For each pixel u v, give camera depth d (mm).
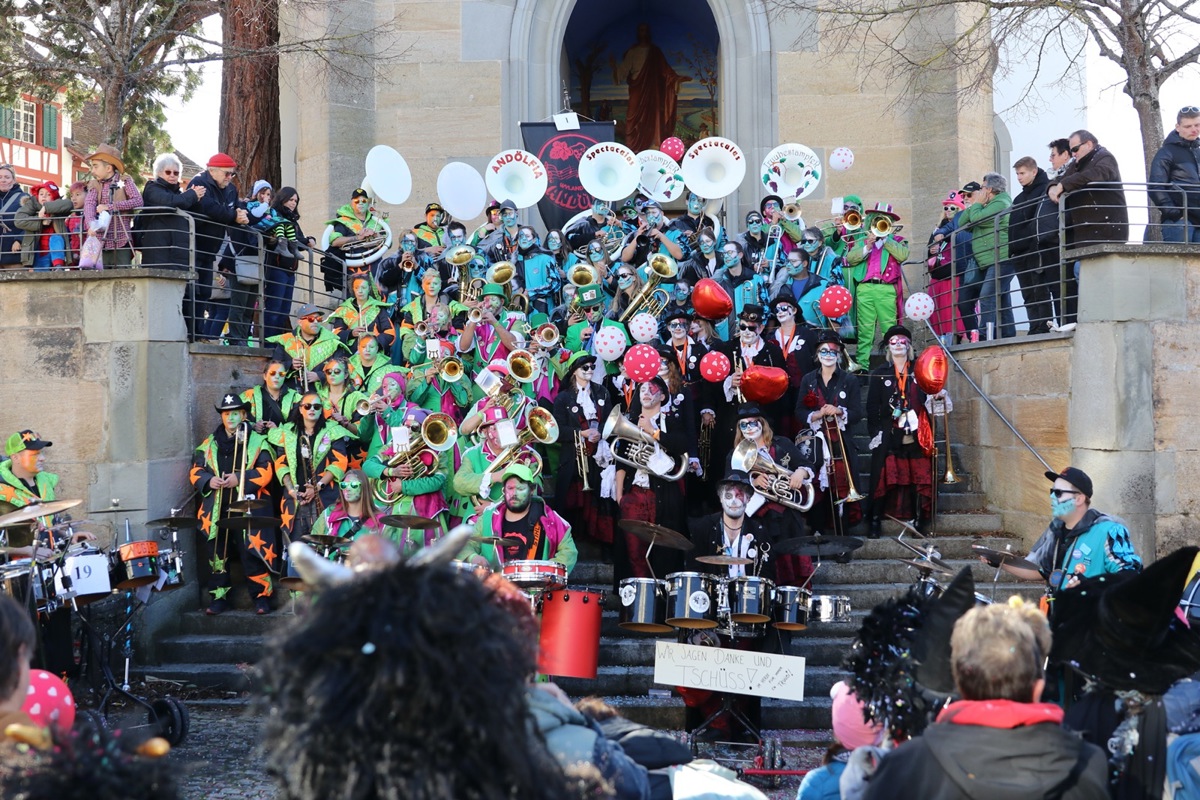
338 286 12367
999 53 14852
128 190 9984
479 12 15078
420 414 9266
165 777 2500
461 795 2092
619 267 10938
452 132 15070
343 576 2334
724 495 7609
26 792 2359
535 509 7867
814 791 3830
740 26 15062
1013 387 9953
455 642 2166
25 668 2895
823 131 14828
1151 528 8578
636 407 9023
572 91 19297
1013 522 9898
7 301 9672
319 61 14570
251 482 9344
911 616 3707
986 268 11375
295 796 2162
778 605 7012
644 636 8711
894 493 9523
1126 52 11250
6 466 8961
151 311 9500
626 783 2986
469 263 11141
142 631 8898
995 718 2875
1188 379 8695
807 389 9406
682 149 12656
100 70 13367
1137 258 8703
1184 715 3969
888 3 14320
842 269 11734
